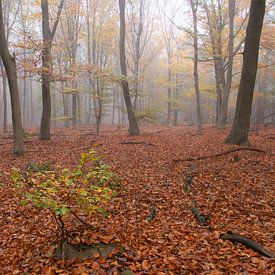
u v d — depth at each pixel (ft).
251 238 16.28
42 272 13.28
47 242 16.35
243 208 20.93
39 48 49.80
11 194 25.96
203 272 12.95
